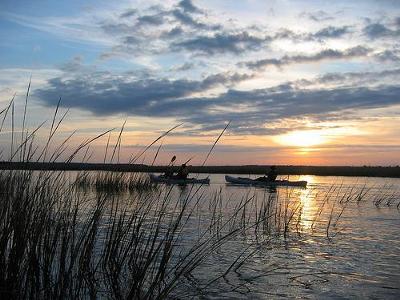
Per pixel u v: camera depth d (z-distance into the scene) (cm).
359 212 1883
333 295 723
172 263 854
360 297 717
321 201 2383
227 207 1895
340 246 1106
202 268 858
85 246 658
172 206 1830
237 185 3703
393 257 988
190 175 6078
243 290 732
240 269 865
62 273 604
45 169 666
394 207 2106
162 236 1095
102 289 678
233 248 1053
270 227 1349
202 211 1714
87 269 679
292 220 1571
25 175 629
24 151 643
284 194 2823
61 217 679
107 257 757
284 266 902
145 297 596
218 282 771
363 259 965
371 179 5916
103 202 756
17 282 567
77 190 821
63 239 638
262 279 804
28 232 588
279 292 733
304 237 1234
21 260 575
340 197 2641
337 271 867
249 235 1240
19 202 591
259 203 2136
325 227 1425
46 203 634
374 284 786
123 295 648
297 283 785
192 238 1124
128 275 739
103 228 959
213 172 7162
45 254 616
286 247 1091
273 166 3675
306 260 956
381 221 1584
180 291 707
